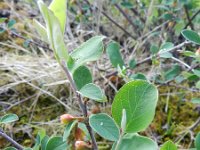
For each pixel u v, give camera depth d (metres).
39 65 0.26
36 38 0.29
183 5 0.25
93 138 0.11
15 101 0.24
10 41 0.29
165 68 0.25
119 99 0.09
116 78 0.24
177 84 0.24
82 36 0.28
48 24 0.09
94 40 0.11
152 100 0.09
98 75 0.24
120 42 0.29
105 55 0.26
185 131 0.21
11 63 0.26
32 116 0.23
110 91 0.24
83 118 0.11
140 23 0.28
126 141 0.09
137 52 0.26
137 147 0.09
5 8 0.32
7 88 0.24
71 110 0.22
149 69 0.25
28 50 0.28
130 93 0.09
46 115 0.23
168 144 0.09
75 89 0.11
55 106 0.24
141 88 0.09
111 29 0.30
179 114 0.23
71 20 0.30
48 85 0.24
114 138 0.10
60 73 0.25
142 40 0.27
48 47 0.28
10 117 0.15
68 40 0.28
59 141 0.13
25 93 0.24
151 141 0.09
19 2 0.32
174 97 0.24
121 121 0.09
